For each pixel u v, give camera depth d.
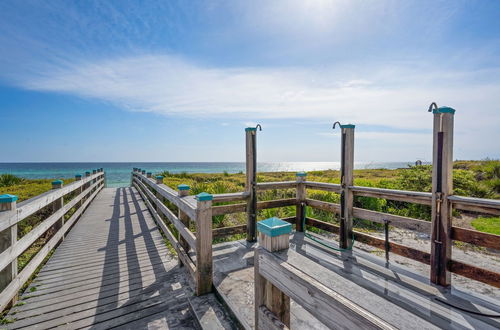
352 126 3.18
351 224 3.24
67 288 2.88
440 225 2.21
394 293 2.12
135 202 8.62
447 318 1.77
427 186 6.11
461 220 5.11
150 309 2.47
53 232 4.59
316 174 16.08
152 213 6.11
